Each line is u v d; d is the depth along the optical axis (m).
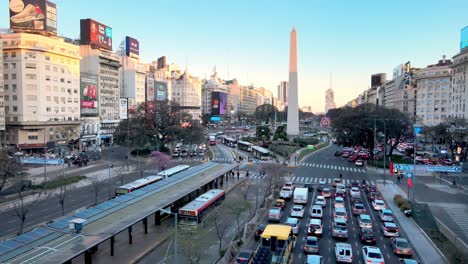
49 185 60.16
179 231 40.16
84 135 123.12
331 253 35.31
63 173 72.06
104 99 141.75
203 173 62.75
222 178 68.44
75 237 28.41
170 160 101.62
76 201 54.16
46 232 29.31
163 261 33.31
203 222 43.41
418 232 42.09
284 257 28.98
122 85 163.12
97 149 117.12
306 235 40.66
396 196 56.62
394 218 47.81
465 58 118.94
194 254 32.44
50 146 105.38
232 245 36.12
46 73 106.94
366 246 34.59
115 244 37.22
